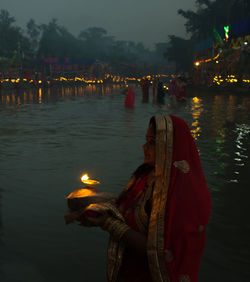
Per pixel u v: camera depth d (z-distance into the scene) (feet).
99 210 4.66
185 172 4.61
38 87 170.30
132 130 34.50
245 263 10.53
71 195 4.93
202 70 131.75
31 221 13.25
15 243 11.55
